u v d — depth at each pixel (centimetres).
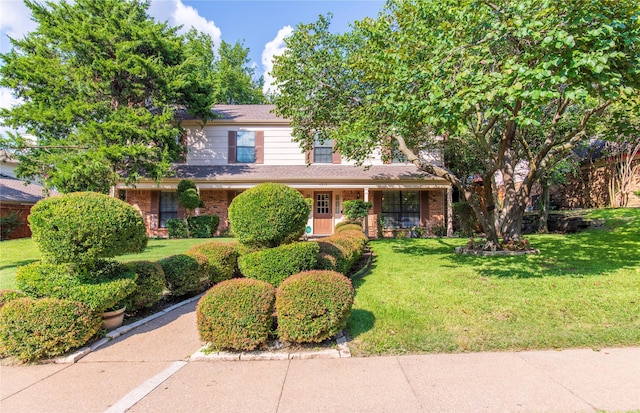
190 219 1246
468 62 483
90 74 1091
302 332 319
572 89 402
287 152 1412
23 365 303
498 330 346
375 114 729
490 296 446
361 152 973
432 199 1433
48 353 307
